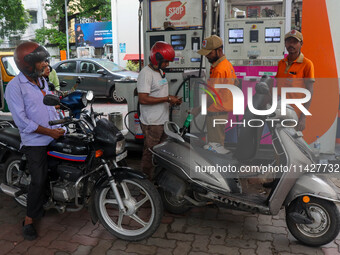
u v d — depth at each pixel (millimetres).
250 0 5141
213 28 4969
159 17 4961
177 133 3297
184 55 4859
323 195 2703
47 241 3059
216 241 3029
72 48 30766
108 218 3084
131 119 5527
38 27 37469
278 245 2955
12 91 2861
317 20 4750
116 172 2951
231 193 2982
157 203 2852
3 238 3111
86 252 2883
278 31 4898
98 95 11523
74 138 3041
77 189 2953
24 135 2957
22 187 3316
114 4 16141
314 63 4836
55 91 3361
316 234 2842
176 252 2869
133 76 11398
